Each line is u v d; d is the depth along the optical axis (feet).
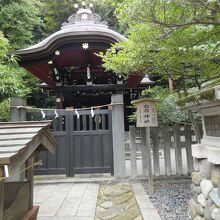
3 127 8.02
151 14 9.31
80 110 19.84
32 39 57.41
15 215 7.97
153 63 12.88
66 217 11.78
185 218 10.94
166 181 17.88
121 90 30.42
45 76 31.81
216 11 8.26
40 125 8.22
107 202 14.11
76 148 19.65
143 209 12.19
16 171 5.86
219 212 7.32
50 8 59.98
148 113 16.08
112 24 58.03
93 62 29.96
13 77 21.34
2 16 42.91
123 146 18.86
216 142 8.02
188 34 11.05
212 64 12.91
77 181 18.38
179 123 18.88
